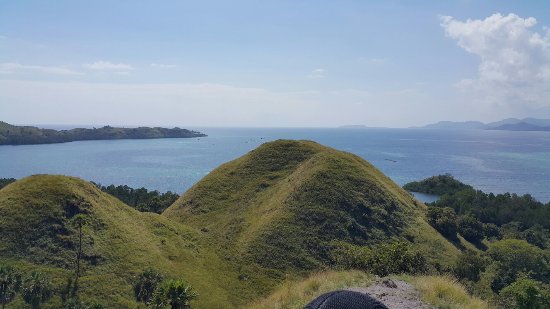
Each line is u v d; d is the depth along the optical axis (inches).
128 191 4970.5
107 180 7721.5
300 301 555.2
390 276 699.4
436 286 575.5
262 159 3629.4
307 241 2488.9
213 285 2107.5
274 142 3826.3
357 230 2618.1
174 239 2534.5
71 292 1876.2
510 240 2864.2
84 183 2684.5
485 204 5339.6
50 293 1841.8
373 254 976.9
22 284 1839.3
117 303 1866.4
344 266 974.4
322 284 624.7
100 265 2080.5
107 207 2573.8
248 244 2501.2
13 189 2459.4
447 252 2610.7
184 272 2165.4
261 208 2977.4
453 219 3206.2
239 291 2111.2
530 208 5108.3
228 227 2837.1
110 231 2332.7
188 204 3284.9
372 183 3073.3
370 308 218.1
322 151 3545.8
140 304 1905.8
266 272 2281.0
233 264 2333.9
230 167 3671.3
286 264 2342.5
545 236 4288.9
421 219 3029.0
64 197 2422.5
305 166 3287.4
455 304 528.4
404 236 2684.5
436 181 7106.3
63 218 2298.2
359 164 3385.8
